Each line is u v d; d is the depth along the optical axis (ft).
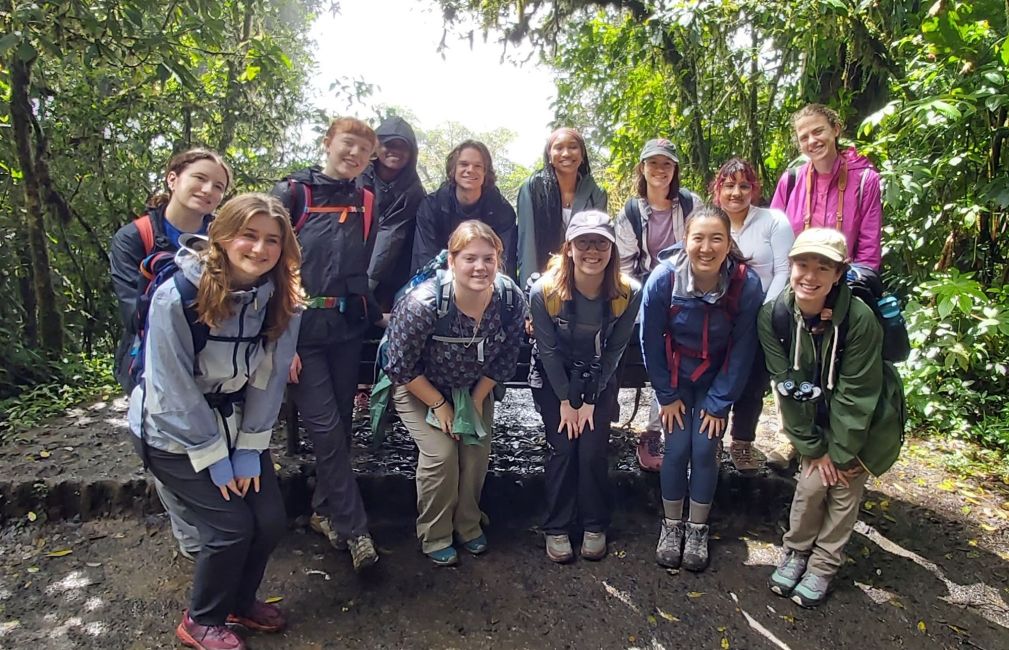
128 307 7.20
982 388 12.90
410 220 10.42
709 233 7.74
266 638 7.34
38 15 12.19
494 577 8.63
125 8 13.39
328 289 8.18
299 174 8.25
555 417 8.89
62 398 12.80
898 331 7.75
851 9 14.78
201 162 7.47
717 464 8.79
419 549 9.18
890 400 7.69
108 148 18.16
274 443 10.71
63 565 8.52
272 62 18.40
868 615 8.06
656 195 9.96
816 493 7.98
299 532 9.37
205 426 6.28
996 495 10.34
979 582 8.63
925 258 13.87
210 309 5.99
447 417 8.30
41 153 15.53
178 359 6.05
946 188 12.96
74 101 16.84
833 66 16.87
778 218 9.25
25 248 15.75
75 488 9.41
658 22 19.06
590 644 7.52
